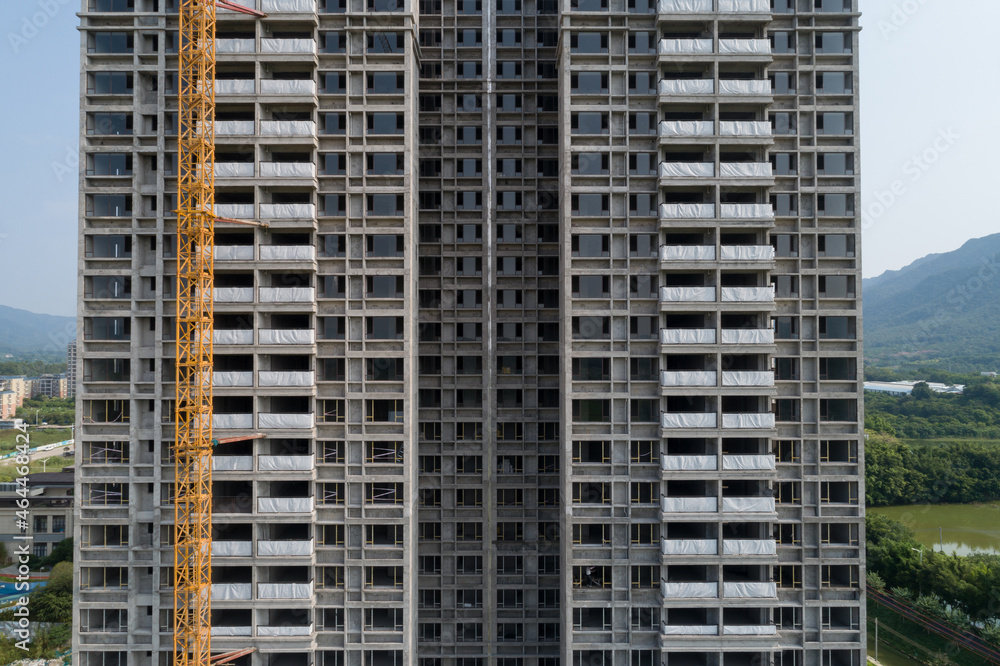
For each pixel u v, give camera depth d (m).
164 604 46.91
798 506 47.53
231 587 45.59
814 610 47.19
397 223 49.00
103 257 48.47
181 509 44.81
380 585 47.62
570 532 47.25
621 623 47.03
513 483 54.22
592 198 48.66
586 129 48.69
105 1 48.75
